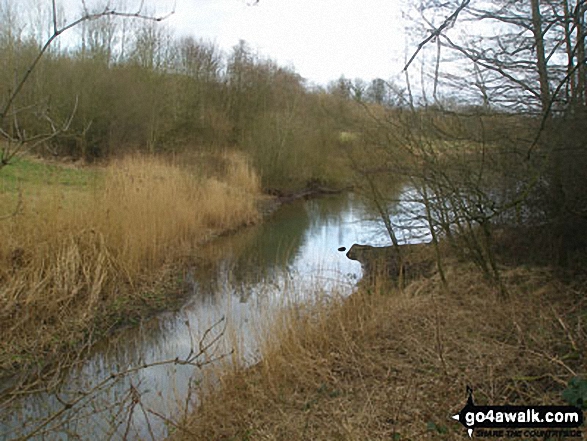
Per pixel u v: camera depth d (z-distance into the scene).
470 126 6.14
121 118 16.72
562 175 5.48
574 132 5.07
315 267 9.49
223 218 13.26
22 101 12.15
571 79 4.89
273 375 4.40
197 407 4.11
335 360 4.59
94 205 8.10
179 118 19.88
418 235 8.81
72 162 15.08
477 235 6.97
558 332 4.31
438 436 3.20
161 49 20.44
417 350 4.46
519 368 3.83
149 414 4.21
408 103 6.34
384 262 8.89
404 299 6.04
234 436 3.65
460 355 4.23
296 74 24.75
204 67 23.14
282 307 5.59
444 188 6.05
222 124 21.72
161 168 12.87
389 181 8.25
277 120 19.77
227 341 5.30
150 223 9.06
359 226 14.33
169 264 8.92
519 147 5.79
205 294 7.90
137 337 6.22
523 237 6.68
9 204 7.20
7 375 4.97
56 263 6.61
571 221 5.80
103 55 18.20
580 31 4.18
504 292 5.53
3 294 5.70
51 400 4.52
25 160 12.48
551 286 5.54
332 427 3.55
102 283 7.06
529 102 5.79
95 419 4.12
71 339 5.76
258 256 10.65
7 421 4.12
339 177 20.41
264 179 19.41
